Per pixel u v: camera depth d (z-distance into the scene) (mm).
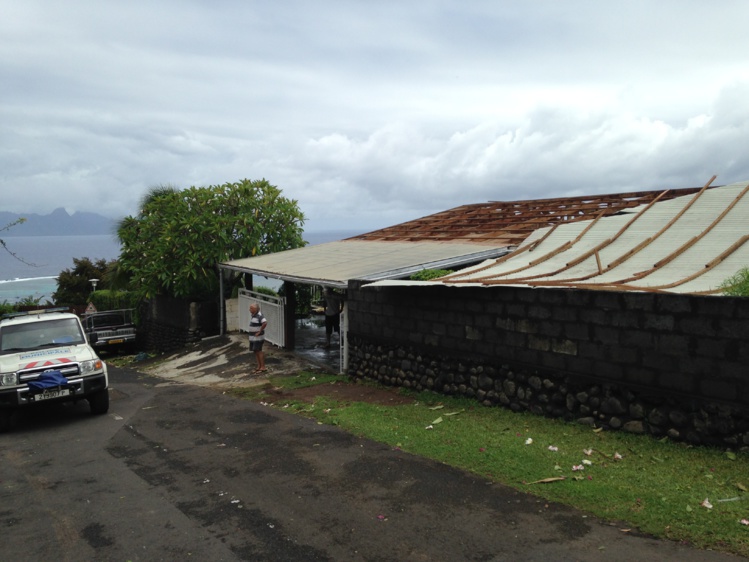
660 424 6719
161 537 5324
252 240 21609
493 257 12617
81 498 6441
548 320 8016
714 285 7043
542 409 8125
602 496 5480
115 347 25953
